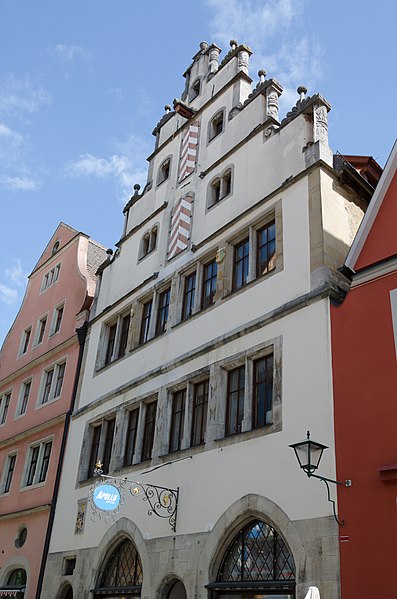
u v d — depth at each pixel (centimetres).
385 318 1132
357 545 997
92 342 2192
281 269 1412
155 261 1973
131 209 2292
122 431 1777
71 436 2056
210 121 1995
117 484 1672
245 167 1712
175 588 1422
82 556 1700
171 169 2116
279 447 1219
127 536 1556
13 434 2461
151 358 1772
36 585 1867
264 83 1791
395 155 1271
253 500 1220
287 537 1120
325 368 1192
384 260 1180
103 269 2319
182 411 1579
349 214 1445
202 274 1720
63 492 1953
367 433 1064
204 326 1594
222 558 1268
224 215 1717
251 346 1400
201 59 2253
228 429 1409
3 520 2231
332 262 1326
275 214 1507
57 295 2656
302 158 1507
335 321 1216
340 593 988
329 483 1078
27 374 2619
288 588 1116
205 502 1345
